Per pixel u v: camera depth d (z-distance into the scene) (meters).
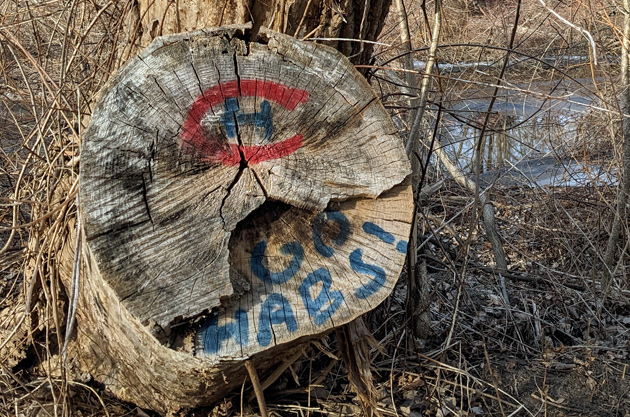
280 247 1.32
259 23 1.51
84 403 1.57
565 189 3.04
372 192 1.33
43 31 2.21
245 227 1.31
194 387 1.39
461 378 1.73
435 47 1.60
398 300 2.04
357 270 1.31
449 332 1.92
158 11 1.55
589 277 2.36
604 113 2.57
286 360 1.49
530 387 1.82
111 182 1.24
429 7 2.87
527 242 2.71
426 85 1.63
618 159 2.41
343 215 1.35
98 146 1.25
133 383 1.52
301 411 1.55
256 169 1.31
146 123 1.27
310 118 1.33
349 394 1.65
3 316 1.79
